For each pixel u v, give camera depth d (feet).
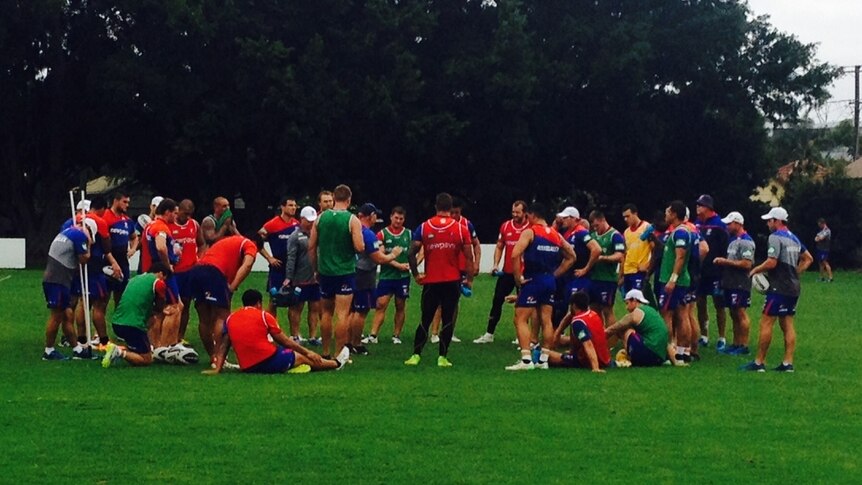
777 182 202.39
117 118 153.99
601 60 156.56
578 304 48.11
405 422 35.04
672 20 168.86
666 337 49.49
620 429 34.50
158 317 50.49
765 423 35.81
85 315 50.37
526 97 148.87
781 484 28.35
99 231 51.52
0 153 154.71
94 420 34.88
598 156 172.14
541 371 47.11
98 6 144.25
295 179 162.09
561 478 28.58
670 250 51.96
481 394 40.42
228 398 38.78
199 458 30.22
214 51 145.18
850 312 81.92
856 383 44.86
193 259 54.44
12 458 30.07
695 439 33.24
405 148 149.69
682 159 182.09
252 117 144.15
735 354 55.83
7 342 56.03
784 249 47.98
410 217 169.27
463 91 155.22
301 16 146.92
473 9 160.25
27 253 154.61
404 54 144.46
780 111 178.70
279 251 57.26
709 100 174.50
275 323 45.68
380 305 58.65
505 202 176.45
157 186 172.35
